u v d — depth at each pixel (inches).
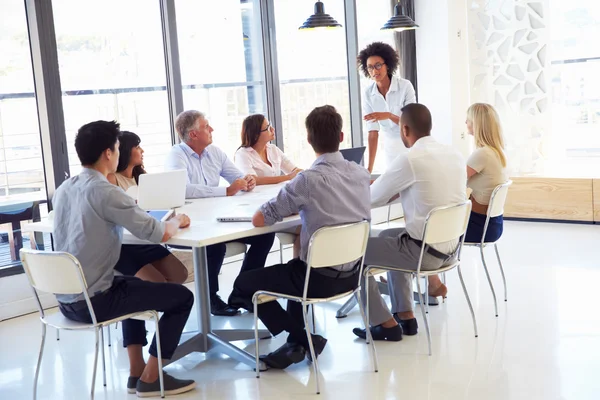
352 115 293.7
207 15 236.5
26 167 196.1
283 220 139.3
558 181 277.4
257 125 199.3
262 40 253.0
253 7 251.3
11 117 192.4
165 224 128.0
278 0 257.9
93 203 123.0
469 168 170.7
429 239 143.7
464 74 306.5
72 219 124.8
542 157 293.1
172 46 225.3
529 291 189.8
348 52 289.3
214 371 147.1
